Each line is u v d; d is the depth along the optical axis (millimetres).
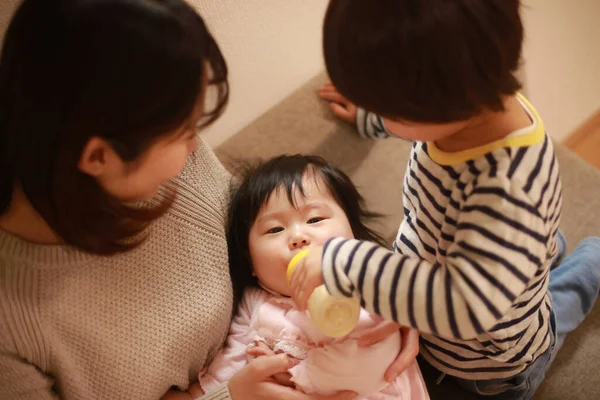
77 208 533
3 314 583
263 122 1107
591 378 920
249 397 768
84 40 438
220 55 515
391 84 531
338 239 658
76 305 643
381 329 779
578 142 1679
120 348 703
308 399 762
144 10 443
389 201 1087
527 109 627
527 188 568
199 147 812
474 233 575
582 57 1616
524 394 879
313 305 652
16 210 565
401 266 608
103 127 467
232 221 903
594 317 986
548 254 676
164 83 455
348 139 1104
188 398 824
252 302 898
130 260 691
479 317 571
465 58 513
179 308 758
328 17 555
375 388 777
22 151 495
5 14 710
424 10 501
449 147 633
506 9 525
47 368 677
